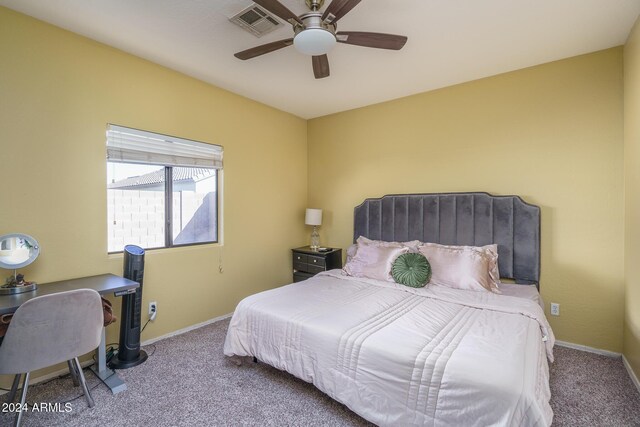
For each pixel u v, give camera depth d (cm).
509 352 150
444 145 336
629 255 233
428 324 188
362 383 164
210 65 285
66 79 230
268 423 177
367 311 212
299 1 193
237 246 358
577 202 268
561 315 275
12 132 207
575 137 269
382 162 382
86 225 242
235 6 200
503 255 292
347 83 325
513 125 296
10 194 207
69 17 213
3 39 203
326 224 439
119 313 260
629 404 193
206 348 271
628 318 234
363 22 216
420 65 283
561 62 273
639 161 206
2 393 203
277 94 357
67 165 231
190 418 181
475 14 207
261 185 387
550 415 127
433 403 141
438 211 327
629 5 197
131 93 265
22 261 204
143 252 253
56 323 169
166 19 215
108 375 221
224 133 342
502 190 303
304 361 189
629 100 231
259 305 227
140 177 285
